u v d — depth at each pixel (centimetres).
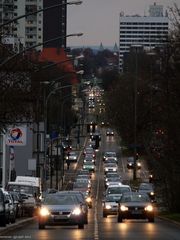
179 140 9944
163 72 10225
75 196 7625
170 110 9888
